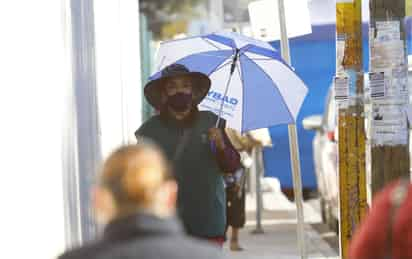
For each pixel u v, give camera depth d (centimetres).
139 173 861
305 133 4069
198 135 1673
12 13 1467
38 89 1573
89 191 1834
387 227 942
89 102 1927
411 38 2569
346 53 1842
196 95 1688
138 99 2856
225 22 4475
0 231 1348
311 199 4128
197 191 1664
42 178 1566
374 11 1786
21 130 1477
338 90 1845
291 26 2255
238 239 3042
